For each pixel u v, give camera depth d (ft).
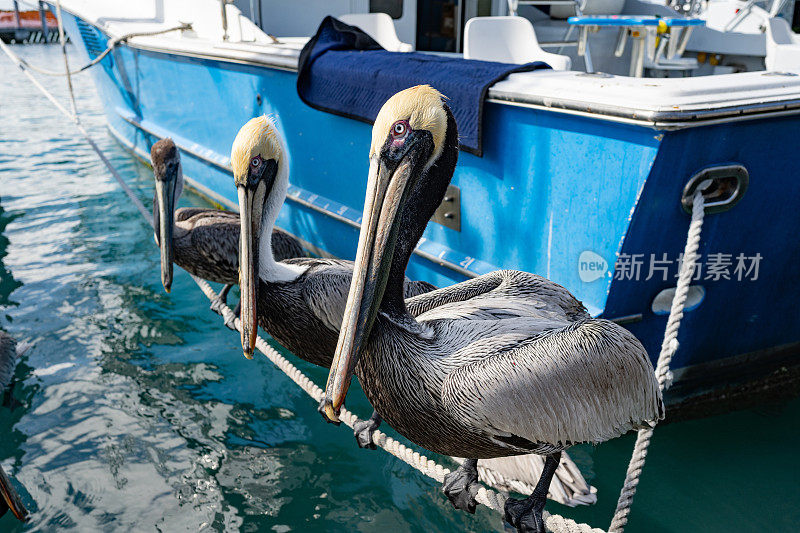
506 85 12.30
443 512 11.15
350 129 16.42
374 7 24.36
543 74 12.31
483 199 13.66
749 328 12.94
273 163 10.63
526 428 6.68
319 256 19.51
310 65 16.48
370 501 11.43
